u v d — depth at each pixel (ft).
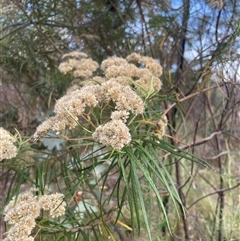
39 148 1.01
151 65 0.87
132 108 0.63
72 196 0.70
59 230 0.69
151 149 0.63
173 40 1.09
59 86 1.17
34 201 0.66
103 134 0.55
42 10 1.11
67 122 0.63
